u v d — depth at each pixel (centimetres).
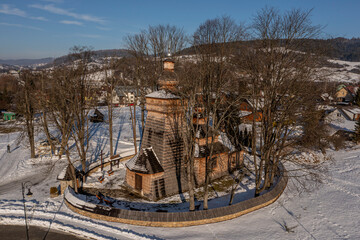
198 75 2209
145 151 2602
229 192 2744
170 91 2591
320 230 2114
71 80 3023
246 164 3628
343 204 2648
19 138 4222
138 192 2644
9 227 2027
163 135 2569
